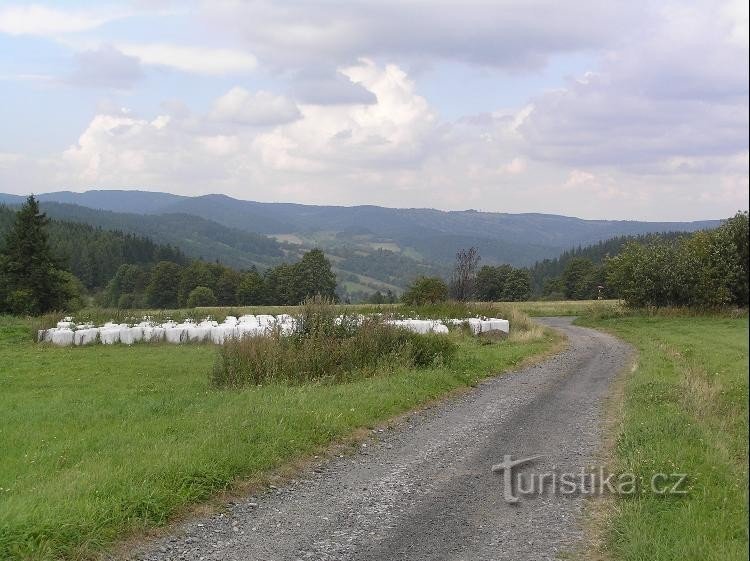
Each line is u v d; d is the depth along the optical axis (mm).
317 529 6637
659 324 37438
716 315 38156
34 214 54625
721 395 12688
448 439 10492
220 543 6258
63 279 55469
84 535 6043
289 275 101875
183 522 6746
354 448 9805
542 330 33750
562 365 20656
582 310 58188
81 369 19594
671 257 44594
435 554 6039
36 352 24469
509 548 6176
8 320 36156
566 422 11805
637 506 6941
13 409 12742
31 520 6043
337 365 15961
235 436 9203
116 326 29984
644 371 17750
